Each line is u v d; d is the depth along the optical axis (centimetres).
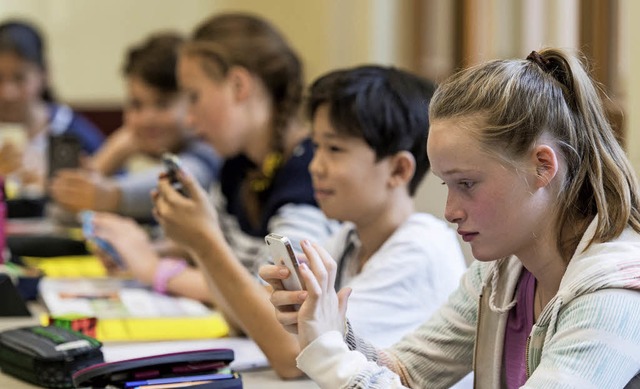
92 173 441
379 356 202
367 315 226
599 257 166
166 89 441
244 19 326
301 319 174
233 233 324
